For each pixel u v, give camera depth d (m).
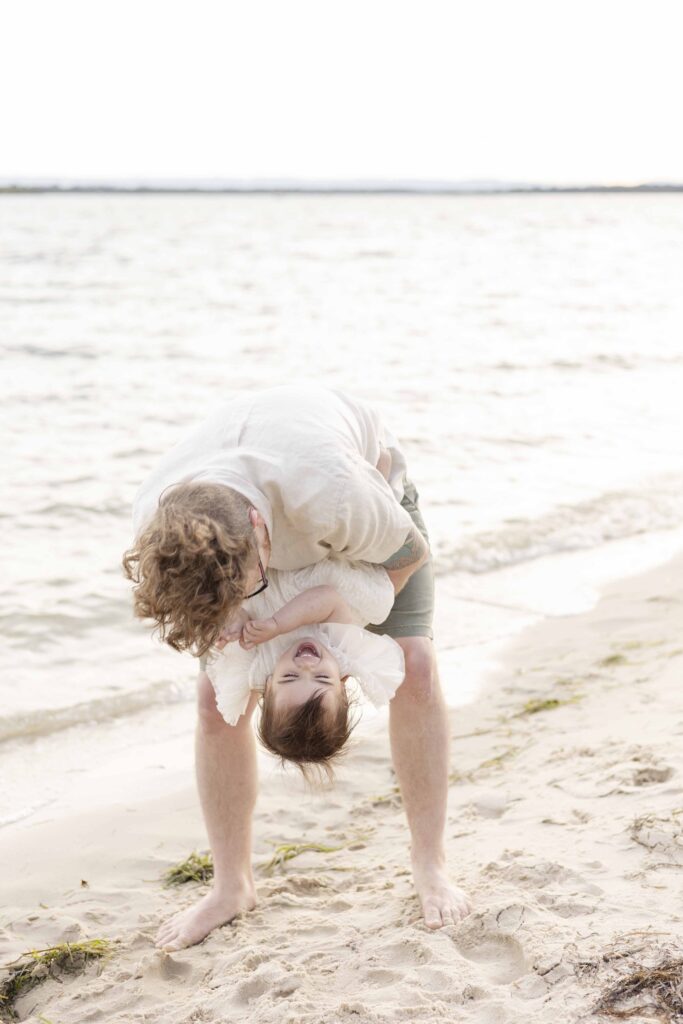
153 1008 2.59
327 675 2.43
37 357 16.92
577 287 29.41
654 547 7.39
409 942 2.62
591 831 3.08
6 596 6.45
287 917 2.97
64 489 9.02
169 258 38.81
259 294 27.23
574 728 4.25
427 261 38.44
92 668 5.44
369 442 2.74
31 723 4.77
